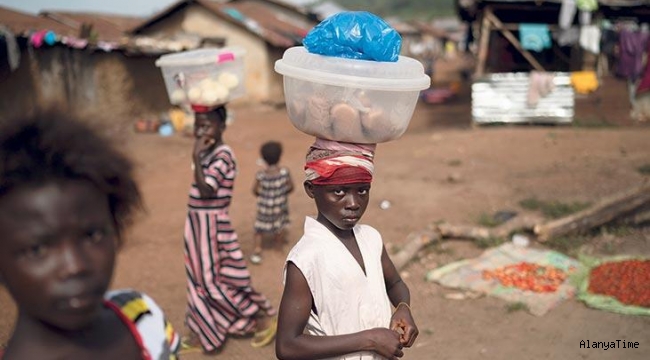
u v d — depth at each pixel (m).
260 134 15.18
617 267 5.15
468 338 4.30
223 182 4.02
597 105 14.01
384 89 1.98
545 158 10.28
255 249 5.99
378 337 2.03
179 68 3.80
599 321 4.44
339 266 2.09
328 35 2.01
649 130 12.90
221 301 4.11
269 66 20.45
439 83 30.03
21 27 14.57
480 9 14.69
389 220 7.18
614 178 8.57
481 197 7.95
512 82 14.00
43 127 1.08
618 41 13.96
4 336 4.46
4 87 13.92
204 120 3.88
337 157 2.07
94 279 1.09
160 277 5.62
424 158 10.90
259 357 4.12
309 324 2.14
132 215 1.25
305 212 7.69
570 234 6.08
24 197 1.04
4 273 1.09
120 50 15.88
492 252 5.84
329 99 1.99
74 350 1.20
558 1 13.86
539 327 4.41
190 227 4.06
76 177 1.08
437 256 5.92
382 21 2.07
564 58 17.61
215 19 20.45
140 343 1.31
